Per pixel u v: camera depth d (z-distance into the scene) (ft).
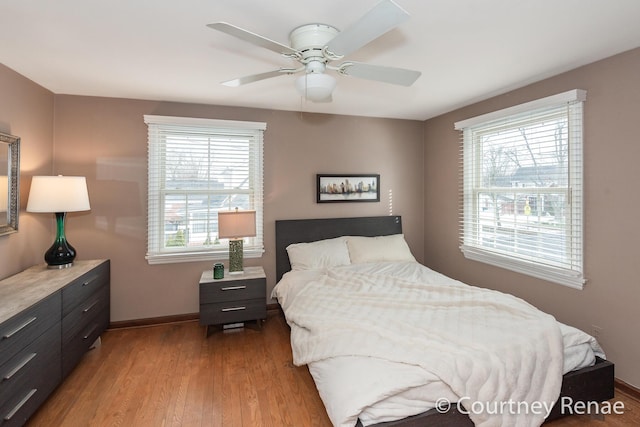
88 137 9.86
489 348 5.22
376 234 12.91
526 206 9.31
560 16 5.50
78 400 6.64
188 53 6.90
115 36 6.14
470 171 11.36
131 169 10.24
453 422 4.77
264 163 11.60
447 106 11.39
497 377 4.90
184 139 10.78
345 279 9.42
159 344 9.19
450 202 12.30
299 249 11.21
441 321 6.35
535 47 6.69
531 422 5.01
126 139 10.16
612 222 7.15
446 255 12.59
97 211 10.00
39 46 6.56
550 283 8.62
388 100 10.64
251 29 5.81
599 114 7.35
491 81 8.76
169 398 6.72
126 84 8.86
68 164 9.71
